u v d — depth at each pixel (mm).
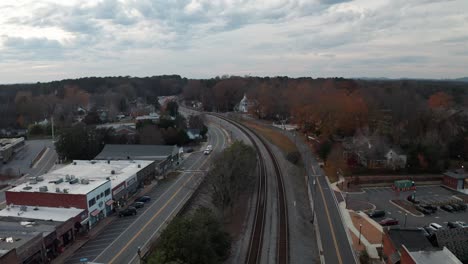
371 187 70375
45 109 156375
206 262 34219
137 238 46531
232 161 59562
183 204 58625
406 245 38375
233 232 49375
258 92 168250
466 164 81312
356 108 103562
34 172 83250
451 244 38750
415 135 91625
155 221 52031
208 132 127312
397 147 83062
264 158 89688
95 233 48469
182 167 82812
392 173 75750
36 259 38875
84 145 91312
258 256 42375
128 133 104125
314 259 41812
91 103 190625
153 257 33250
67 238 45250
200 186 66625
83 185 53875
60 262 40781
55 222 44719
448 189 69688
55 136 122250
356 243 45875
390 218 52969
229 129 131125
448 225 51344
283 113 149625
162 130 106125
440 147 82750
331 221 53031
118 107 177000
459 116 99562
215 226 39969
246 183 61781
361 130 99938
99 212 52281
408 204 60906
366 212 56906
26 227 42906
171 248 33812
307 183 71000
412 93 138750
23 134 129250
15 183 74188
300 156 88438
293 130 121875
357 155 81938
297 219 53500
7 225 43656
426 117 94438
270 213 55812
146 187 68375
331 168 79375
